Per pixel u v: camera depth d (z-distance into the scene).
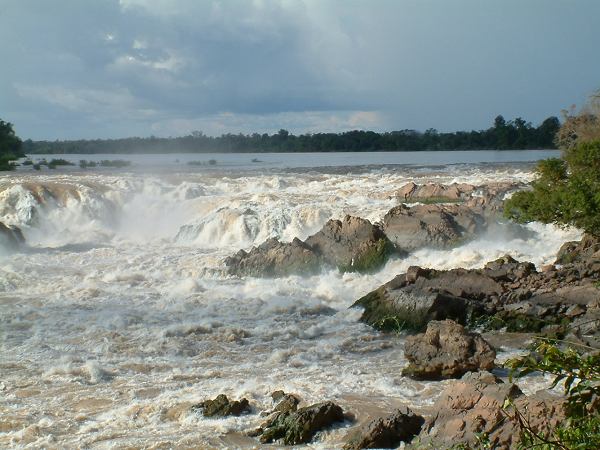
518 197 20.52
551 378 12.38
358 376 13.42
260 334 16.84
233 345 16.00
